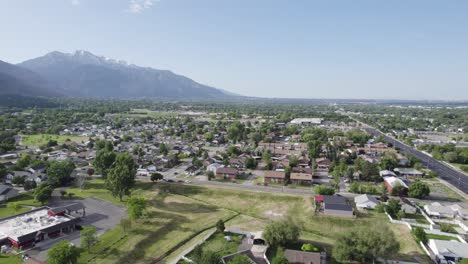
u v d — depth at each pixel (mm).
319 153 148125
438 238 67375
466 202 91625
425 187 93188
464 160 142500
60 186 100375
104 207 81938
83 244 57094
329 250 62031
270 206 85875
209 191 95875
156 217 75938
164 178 111812
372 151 157625
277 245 61781
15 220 69250
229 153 149250
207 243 63594
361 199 85812
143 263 55781
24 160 118812
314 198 85875
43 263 52500
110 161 106875
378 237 56125
